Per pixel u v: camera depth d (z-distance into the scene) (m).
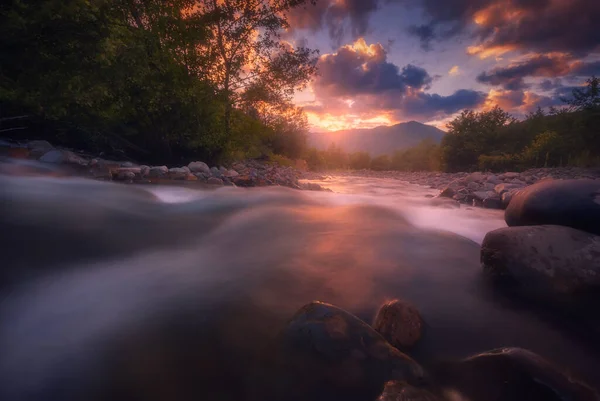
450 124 31.73
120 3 8.18
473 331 1.87
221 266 2.62
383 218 4.51
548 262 2.22
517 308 2.11
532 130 28.05
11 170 5.56
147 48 8.54
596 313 2.06
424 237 3.48
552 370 1.41
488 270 2.49
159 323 1.88
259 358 1.57
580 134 17.70
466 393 1.43
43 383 1.47
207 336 1.78
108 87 7.28
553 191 2.72
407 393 1.30
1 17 5.42
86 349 1.67
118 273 2.47
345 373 1.40
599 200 2.48
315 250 3.03
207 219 4.14
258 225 3.93
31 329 1.80
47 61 5.98
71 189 4.72
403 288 2.32
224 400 1.40
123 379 1.50
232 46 10.70
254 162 17.73
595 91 16.97
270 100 12.05
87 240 3.00
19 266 2.41
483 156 24.34
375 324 1.83
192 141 10.51
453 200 8.37
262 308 2.04
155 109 9.27
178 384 1.48
